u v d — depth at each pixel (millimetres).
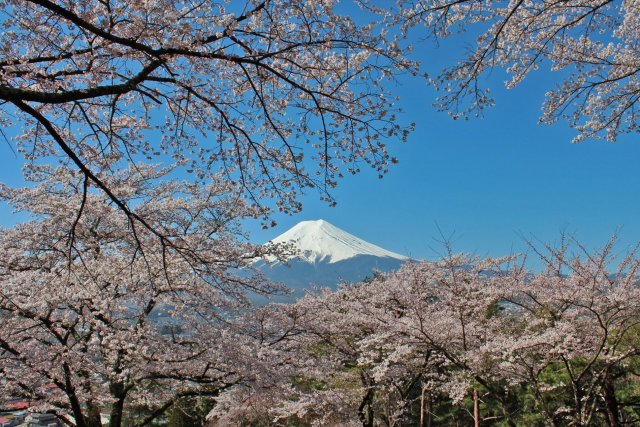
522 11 6496
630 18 6879
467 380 7824
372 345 10242
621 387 9672
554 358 7664
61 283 7312
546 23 6801
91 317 7539
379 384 11148
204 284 8656
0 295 7055
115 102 5387
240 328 9648
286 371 9703
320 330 11000
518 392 11023
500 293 9094
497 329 9891
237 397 11648
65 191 9742
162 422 18844
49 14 4875
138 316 8461
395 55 5066
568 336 6770
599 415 10055
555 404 9602
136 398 10031
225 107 5883
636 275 7387
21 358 7469
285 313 10656
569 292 8094
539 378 9828
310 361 10609
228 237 9758
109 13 4652
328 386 13523
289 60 5102
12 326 7301
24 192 9172
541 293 8734
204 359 8375
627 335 8461
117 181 9047
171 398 9508
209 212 9406
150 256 7734
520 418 10367
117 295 8719
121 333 7688
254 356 8930
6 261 8188
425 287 10508
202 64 5160
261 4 4633
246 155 6082
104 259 8344
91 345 7816
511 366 7512
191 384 9336
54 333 8109
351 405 12391
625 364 8867
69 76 5285
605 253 7883
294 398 13367
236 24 4523
